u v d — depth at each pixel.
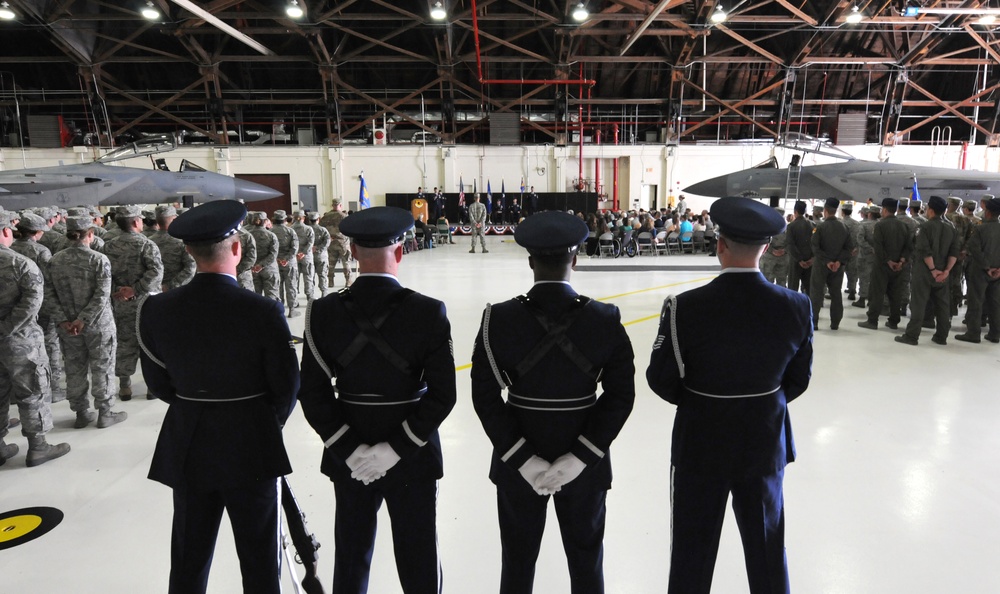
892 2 16.11
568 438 1.73
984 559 2.48
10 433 4.03
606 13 15.67
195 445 1.81
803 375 1.92
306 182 19.78
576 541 1.82
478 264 13.00
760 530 1.78
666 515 2.84
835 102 20.00
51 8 15.27
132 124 19.05
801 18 15.88
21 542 2.65
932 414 4.17
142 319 1.87
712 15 15.34
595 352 1.70
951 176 11.54
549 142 20.59
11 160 18.38
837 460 3.44
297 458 3.55
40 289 3.40
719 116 20.00
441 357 1.75
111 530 2.76
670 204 20.11
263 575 1.87
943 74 19.94
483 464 3.45
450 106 20.03
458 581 2.36
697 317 1.80
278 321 1.87
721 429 1.79
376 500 1.87
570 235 1.69
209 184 13.34
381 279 1.79
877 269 6.68
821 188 12.78
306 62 18.98
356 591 1.80
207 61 17.77
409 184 19.97
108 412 4.11
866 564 2.44
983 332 6.68
